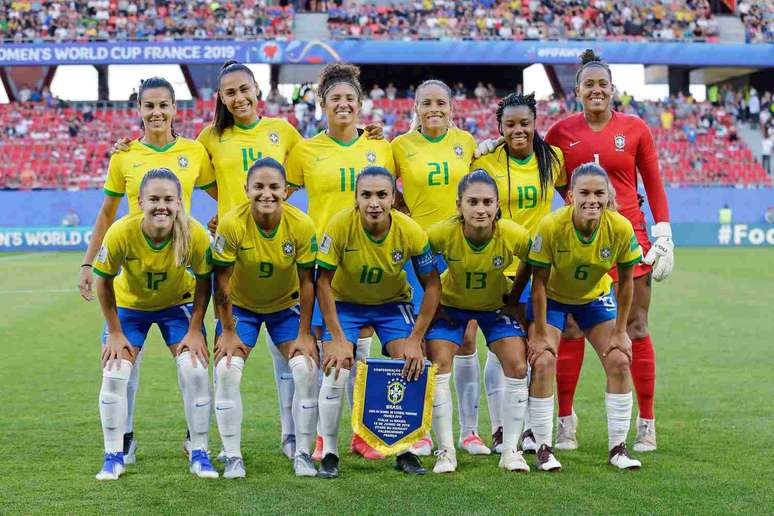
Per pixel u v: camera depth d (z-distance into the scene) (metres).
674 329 12.52
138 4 35.09
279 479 5.78
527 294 6.35
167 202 5.59
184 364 5.88
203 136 6.86
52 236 29.34
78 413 7.71
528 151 6.64
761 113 35.78
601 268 5.96
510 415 6.02
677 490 5.43
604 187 5.66
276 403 8.16
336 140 6.75
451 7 36.06
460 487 5.56
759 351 10.73
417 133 6.95
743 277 19.62
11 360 10.41
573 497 5.31
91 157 32.78
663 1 37.09
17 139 33.28
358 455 6.48
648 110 36.09
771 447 6.46
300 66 36.59
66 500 5.30
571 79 38.41
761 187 31.25
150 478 5.79
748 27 36.50
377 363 5.94
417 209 6.89
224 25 34.53
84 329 12.88
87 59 32.62
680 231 30.52
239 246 5.80
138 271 5.84
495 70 37.94
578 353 6.61
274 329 6.25
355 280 6.01
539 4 36.25
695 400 8.12
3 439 6.80
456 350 6.18
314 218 6.76
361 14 35.69
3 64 32.53
